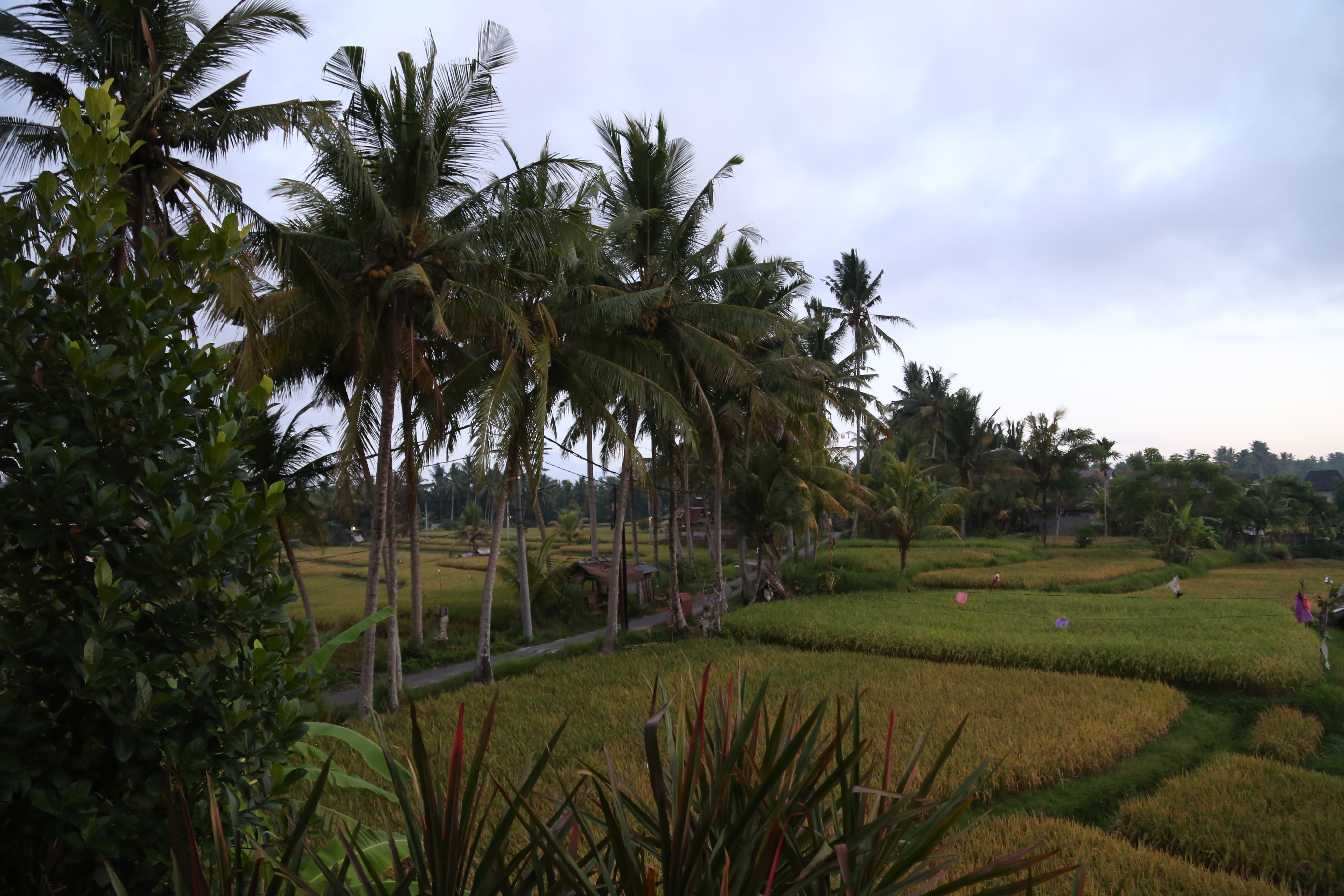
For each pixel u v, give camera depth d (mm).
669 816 2203
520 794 1901
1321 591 31406
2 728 2223
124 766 2453
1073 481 53938
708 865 1847
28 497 2424
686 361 20891
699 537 56969
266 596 2871
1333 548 53688
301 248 12648
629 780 9039
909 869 2092
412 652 21234
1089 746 11023
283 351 14391
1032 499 59781
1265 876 7465
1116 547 50406
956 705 13266
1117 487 54812
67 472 2471
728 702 2482
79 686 2350
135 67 10727
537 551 29859
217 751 2646
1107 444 54875
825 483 32719
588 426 19703
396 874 1941
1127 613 24031
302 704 3211
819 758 2014
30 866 2424
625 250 20547
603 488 95375
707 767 2418
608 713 13195
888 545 51219
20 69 10680
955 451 58938
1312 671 15078
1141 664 16156
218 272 3111
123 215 2922
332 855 3182
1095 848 7926
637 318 18656
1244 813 8828
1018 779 10148
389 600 16094
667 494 42938
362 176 12617
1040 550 49062
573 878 1732
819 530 36281
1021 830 8367
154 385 2783
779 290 26453
